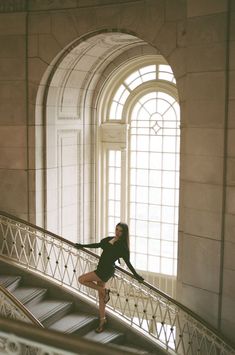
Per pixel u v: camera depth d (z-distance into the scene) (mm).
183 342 8648
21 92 10117
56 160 10766
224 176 7934
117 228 8047
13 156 10312
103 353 2053
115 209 12164
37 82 10016
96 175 12086
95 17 9461
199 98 8125
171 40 8695
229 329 8070
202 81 8062
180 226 8711
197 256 8367
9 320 2254
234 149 7801
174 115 11242
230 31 7695
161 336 10727
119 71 11695
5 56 10164
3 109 10281
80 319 8875
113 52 11055
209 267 8211
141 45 11125
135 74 11656
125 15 9180
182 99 8641
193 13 8070
